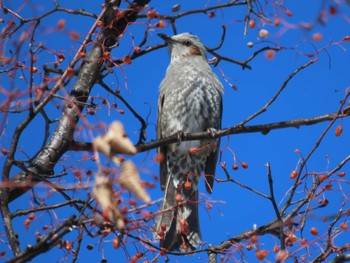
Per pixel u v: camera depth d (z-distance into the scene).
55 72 10.97
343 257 8.91
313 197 9.10
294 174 9.52
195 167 14.56
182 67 15.16
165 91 15.06
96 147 5.98
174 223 10.38
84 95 11.04
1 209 8.92
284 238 8.98
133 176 6.01
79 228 7.88
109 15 11.24
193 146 14.45
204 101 14.83
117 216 6.37
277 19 9.03
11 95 6.43
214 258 10.12
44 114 10.60
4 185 7.27
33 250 6.84
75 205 8.73
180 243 10.31
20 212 8.81
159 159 6.71
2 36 7.88
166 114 14.91
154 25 9.59
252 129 10.67
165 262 9.20
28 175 9.28
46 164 10.30
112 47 10.05
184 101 14.80
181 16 10.43
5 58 7.80
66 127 10.54
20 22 8.28
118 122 6.12
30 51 7.74
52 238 6.89
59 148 10.47
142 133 11.34
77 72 11.26
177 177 14.50
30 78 7.73
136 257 8.64
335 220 8.79
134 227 7.68
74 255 8.36
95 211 6.94
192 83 14.88
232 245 9.27
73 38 7.42
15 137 8.96
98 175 6.05
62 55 9.59
